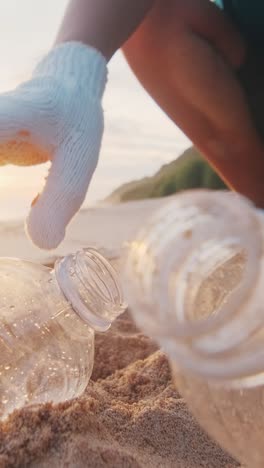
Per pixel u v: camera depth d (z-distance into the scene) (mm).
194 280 149
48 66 325
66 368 246
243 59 404
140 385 313
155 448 244
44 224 296
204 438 253
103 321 243
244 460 198
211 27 391
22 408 229
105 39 336
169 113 409
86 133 310
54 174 303
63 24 344
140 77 406
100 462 214
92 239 635
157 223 150
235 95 392
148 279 142
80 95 314
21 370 243
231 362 139
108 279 240
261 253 137
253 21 405
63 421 225
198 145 411
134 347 367
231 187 417
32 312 246
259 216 151
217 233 141
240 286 140
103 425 243
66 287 242
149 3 349
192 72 385
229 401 187
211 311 157
